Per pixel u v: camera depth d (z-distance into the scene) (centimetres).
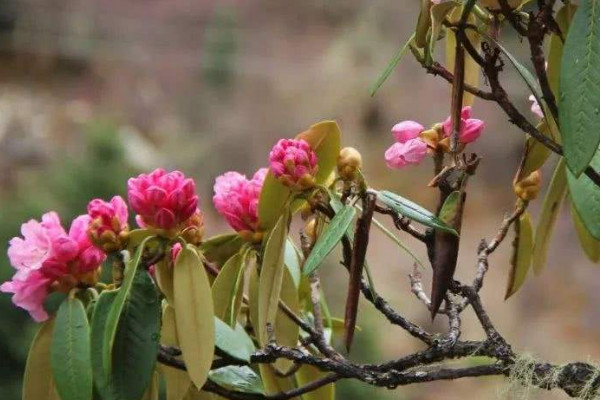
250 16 1720
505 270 1220
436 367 181
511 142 1430
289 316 177
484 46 170
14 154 1417
